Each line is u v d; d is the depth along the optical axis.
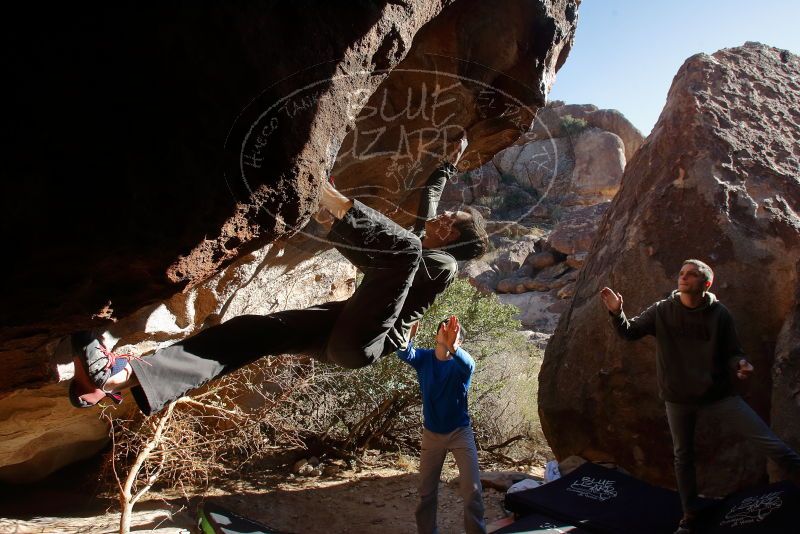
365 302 2.16
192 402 4.96
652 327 3.73
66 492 5.22
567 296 19.05
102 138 1.70
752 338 4.84
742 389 4.76
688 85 6.02
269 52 1.89
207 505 4.35
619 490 4.42
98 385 1.87
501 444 7.10
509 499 4.46
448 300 7.80
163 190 1.81
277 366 5.95
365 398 7.12
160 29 1.69
